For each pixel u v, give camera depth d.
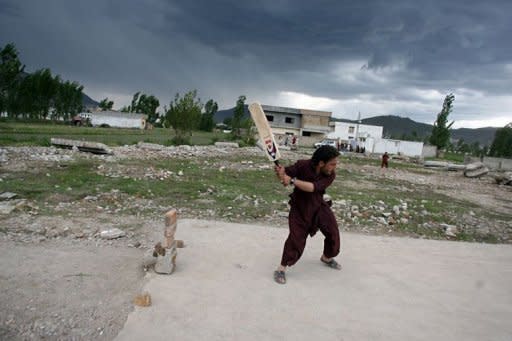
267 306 3.55
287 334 3.11
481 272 4.91
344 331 3.22
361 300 3.83
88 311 3.26
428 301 3.92
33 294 3.49
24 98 56.81
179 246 5.06
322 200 4.31
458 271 4.90
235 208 8.38
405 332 3.27
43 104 61.38
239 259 4.75
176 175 13.06
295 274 4.41
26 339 2.86
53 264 4.20
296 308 3.56
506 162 44.09
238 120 44.62
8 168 11.60
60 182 9.91
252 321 3.27
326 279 4.32
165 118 31.19
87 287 3.69
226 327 3.14
